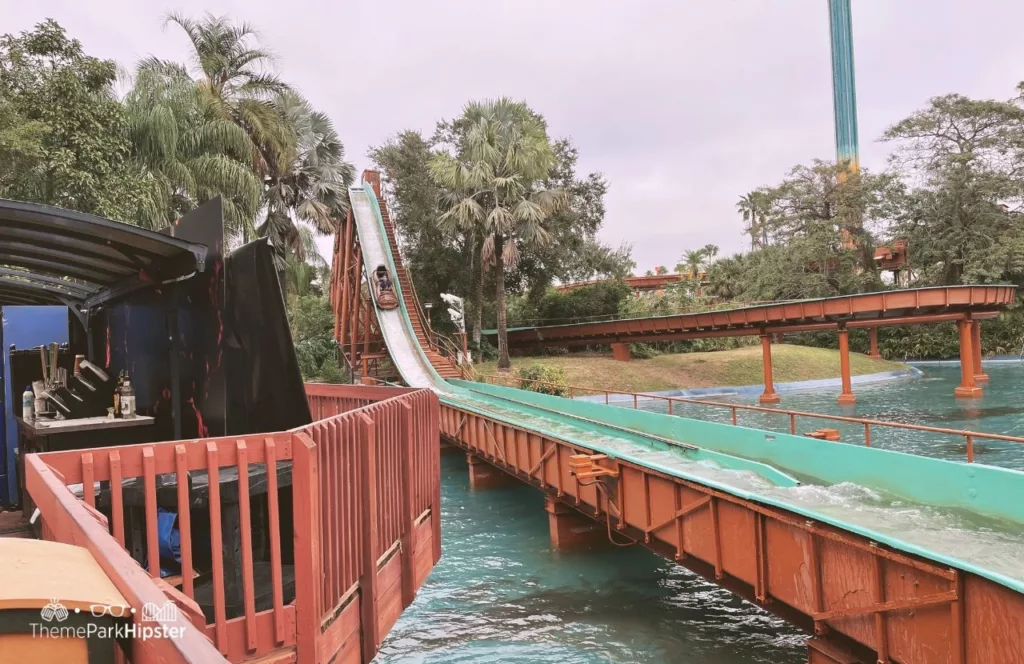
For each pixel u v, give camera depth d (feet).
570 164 149.89
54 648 5.19
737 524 27.37
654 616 33.42
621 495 36.32
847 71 307.78
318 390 44.73
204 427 23.22
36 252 23.35
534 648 30.42
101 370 28.43
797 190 175.73
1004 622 17.15
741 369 129.08
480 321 141.79
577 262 153.48
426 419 29.04
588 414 59.16
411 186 141.59
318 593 16.56
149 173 69.62
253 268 21.63
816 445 33.91
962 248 151.02
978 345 112.98
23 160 53.93
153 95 76.48
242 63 100.99
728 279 197.57
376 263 115.55
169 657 4.54
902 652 20.21
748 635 30.89
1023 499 23.66
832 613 22.44
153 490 14.21
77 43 64.54
